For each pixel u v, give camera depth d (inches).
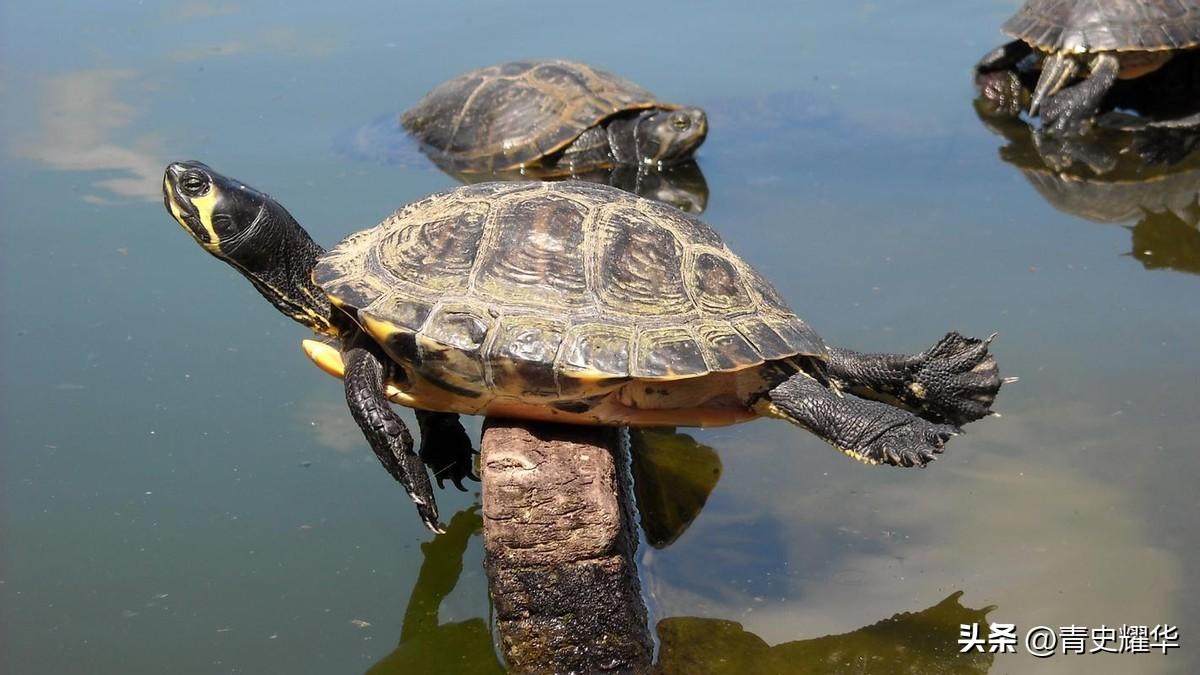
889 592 36.3
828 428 35.7
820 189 48.8
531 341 35.4
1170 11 53.1
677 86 55.3
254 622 36.4
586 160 52.4
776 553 37.3
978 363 36.8
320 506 38.8
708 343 35.8
